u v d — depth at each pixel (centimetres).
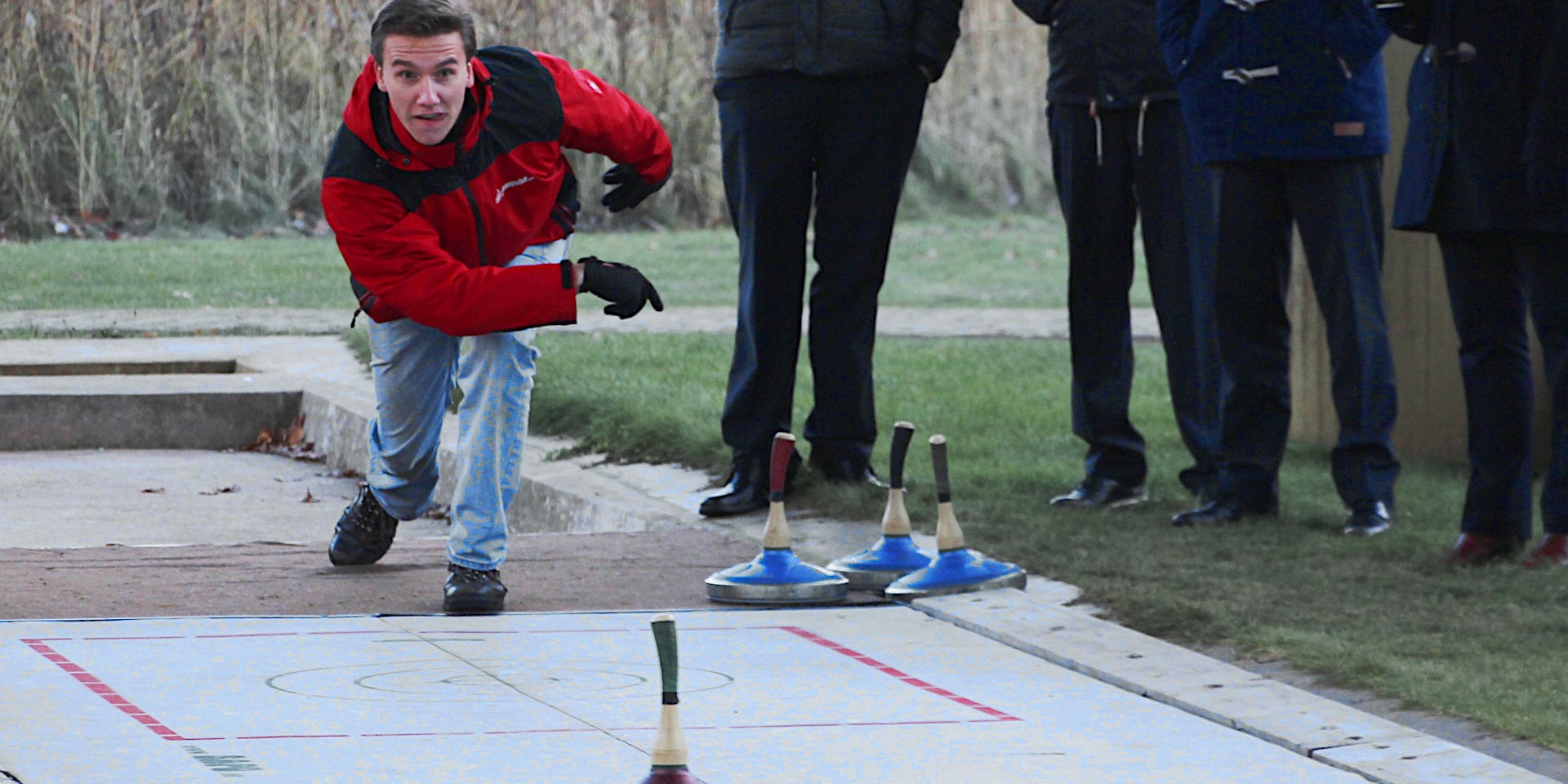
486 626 1012
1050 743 797
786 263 1361
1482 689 873
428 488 1157
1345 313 1277
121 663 900
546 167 1051
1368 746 786
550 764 743
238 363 2112
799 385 1897
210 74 3238
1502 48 1119
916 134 1390
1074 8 1351
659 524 1325
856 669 927
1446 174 1142
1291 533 1252
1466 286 1165
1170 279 1371
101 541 1437
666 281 2858
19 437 1869
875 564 1130
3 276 2547
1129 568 1140
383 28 966
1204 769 763
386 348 1092
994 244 3609
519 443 1062
